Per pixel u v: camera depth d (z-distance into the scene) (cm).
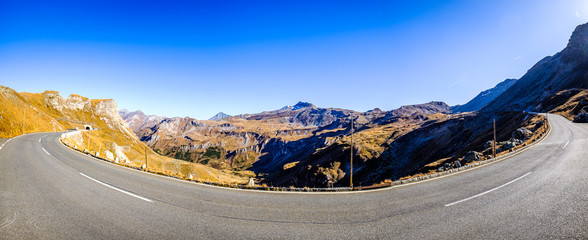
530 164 1944
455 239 657
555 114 7156
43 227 679
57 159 2197
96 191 1108
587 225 710
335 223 787
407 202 1023
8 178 1285
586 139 3119
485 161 2230
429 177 1608
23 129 6372
